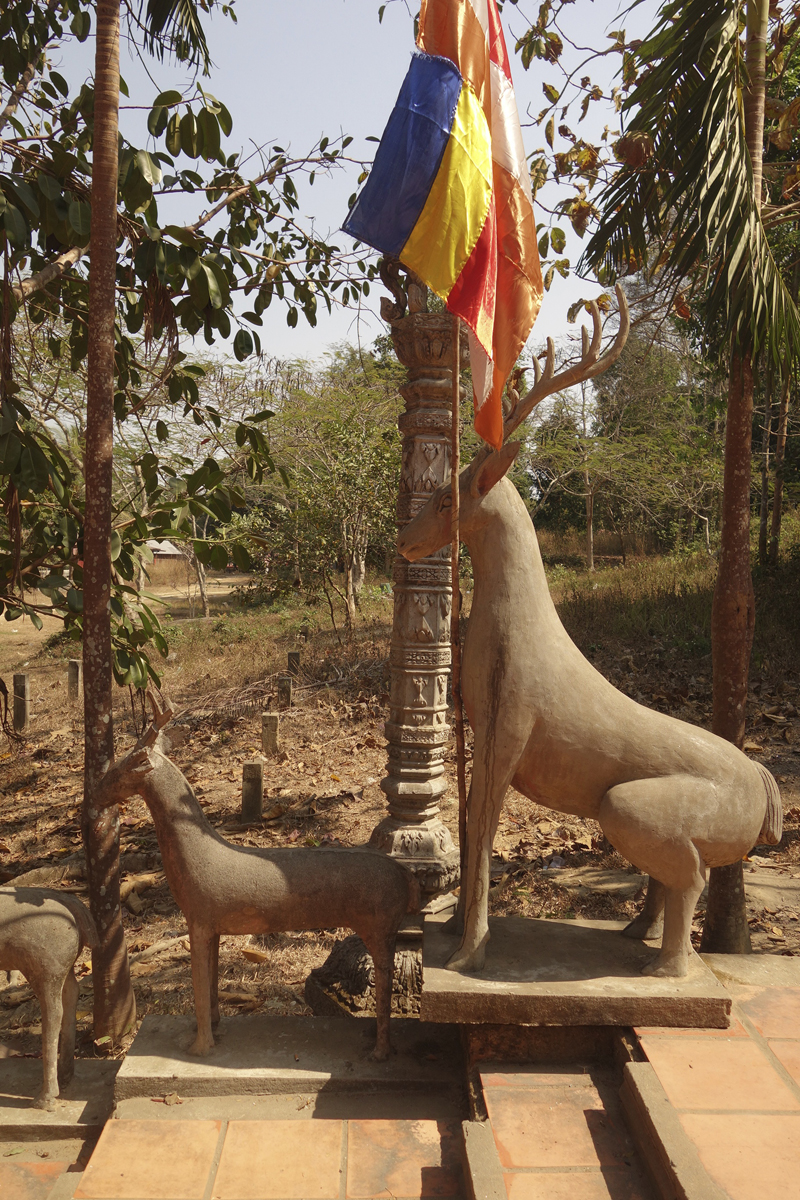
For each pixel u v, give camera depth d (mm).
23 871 6383
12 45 4824
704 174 3582
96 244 3586
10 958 3043
